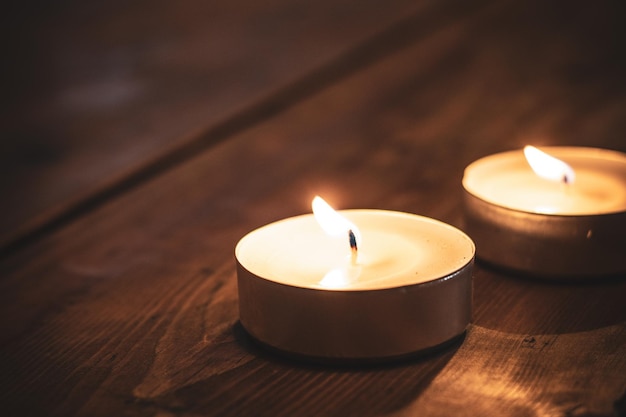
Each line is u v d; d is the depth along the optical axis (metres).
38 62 0.50
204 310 0.25
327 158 0.34
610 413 0.21
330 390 0.21
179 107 0.40
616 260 0.25
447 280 0.22
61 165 0.35
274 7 0.58
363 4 0.56
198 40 0.52
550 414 0.21
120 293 0.26
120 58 0.50
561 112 0.36
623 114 0.35
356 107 0.39
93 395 0.22
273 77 0.43
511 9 0.51
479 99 0.38
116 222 0.30
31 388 0.22
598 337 0.23
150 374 0.22
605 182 0.27
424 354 0.22
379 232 0.25
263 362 0.22
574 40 0.45
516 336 0.23
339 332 0.22
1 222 0.31
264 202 0.31
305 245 0.24
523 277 0.25
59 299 0.26
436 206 0.30
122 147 0.36
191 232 0.29
